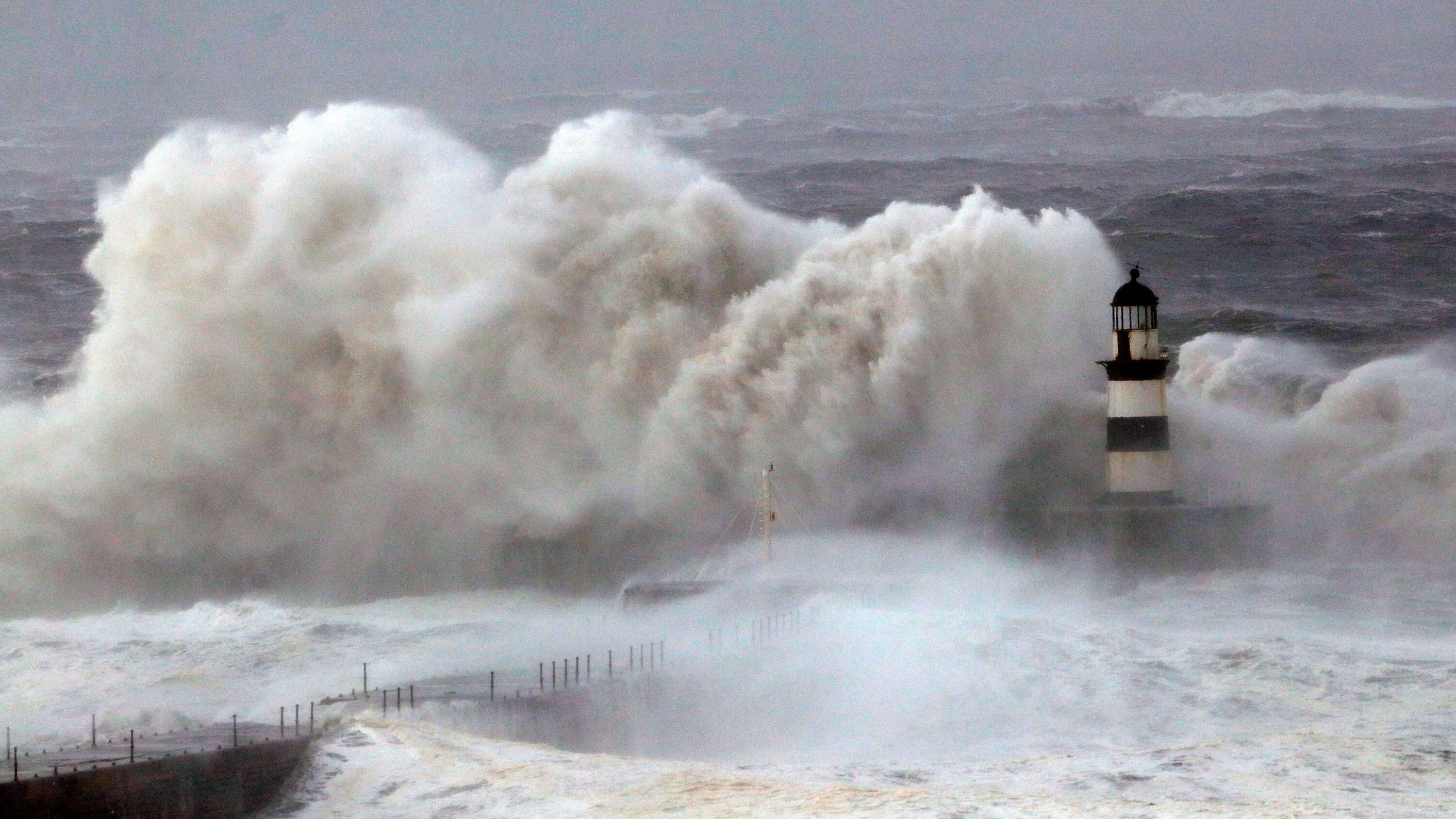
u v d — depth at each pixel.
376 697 103.19
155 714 105.19
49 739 96.06
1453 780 91.56
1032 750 102.56
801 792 88.25
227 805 84.31
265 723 96.12
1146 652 121.12
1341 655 119.38
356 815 84.94
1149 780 92.31
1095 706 110.88
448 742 94.50
